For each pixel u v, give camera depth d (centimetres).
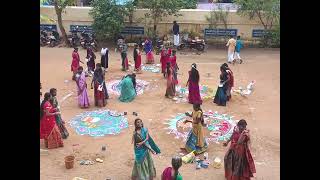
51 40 2534
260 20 2464
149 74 1967
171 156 1152
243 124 966
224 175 1048
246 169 970
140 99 1617
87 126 1357
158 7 2438
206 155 1148
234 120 1410
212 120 1407
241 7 2441
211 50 2458
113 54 2353
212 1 3091
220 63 2169
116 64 2142
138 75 1947
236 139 970
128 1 2444
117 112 1475
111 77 1900
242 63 2161
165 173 796
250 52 2402
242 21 2494
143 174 991
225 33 2528
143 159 983
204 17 2520
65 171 1070
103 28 2436
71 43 2530
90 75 1917
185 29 2556
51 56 2294
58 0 2458
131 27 2569
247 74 1961
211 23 2519
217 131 1320
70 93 1686
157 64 2161
